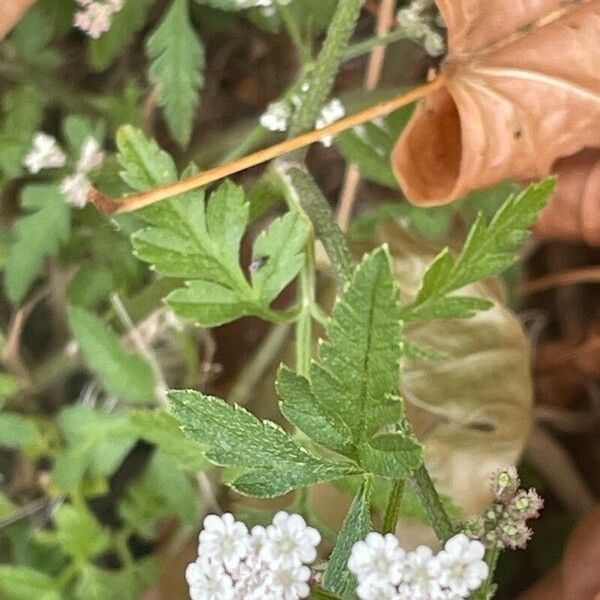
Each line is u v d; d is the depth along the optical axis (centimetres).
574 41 14
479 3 14
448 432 16
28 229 17
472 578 10
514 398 16
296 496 16
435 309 13
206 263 14
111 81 20
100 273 18
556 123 15
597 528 16
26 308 18
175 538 18
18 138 18
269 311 14
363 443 11
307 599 12
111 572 18
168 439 15
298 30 17
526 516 12
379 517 16
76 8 18
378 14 18
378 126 17
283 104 16
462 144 14
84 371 20
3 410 19
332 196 20
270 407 18
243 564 11
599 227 17
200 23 19
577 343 20
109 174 17
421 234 17
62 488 17
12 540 19
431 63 18
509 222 13
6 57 18
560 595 17
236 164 14
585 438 21
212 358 19
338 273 14
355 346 11
